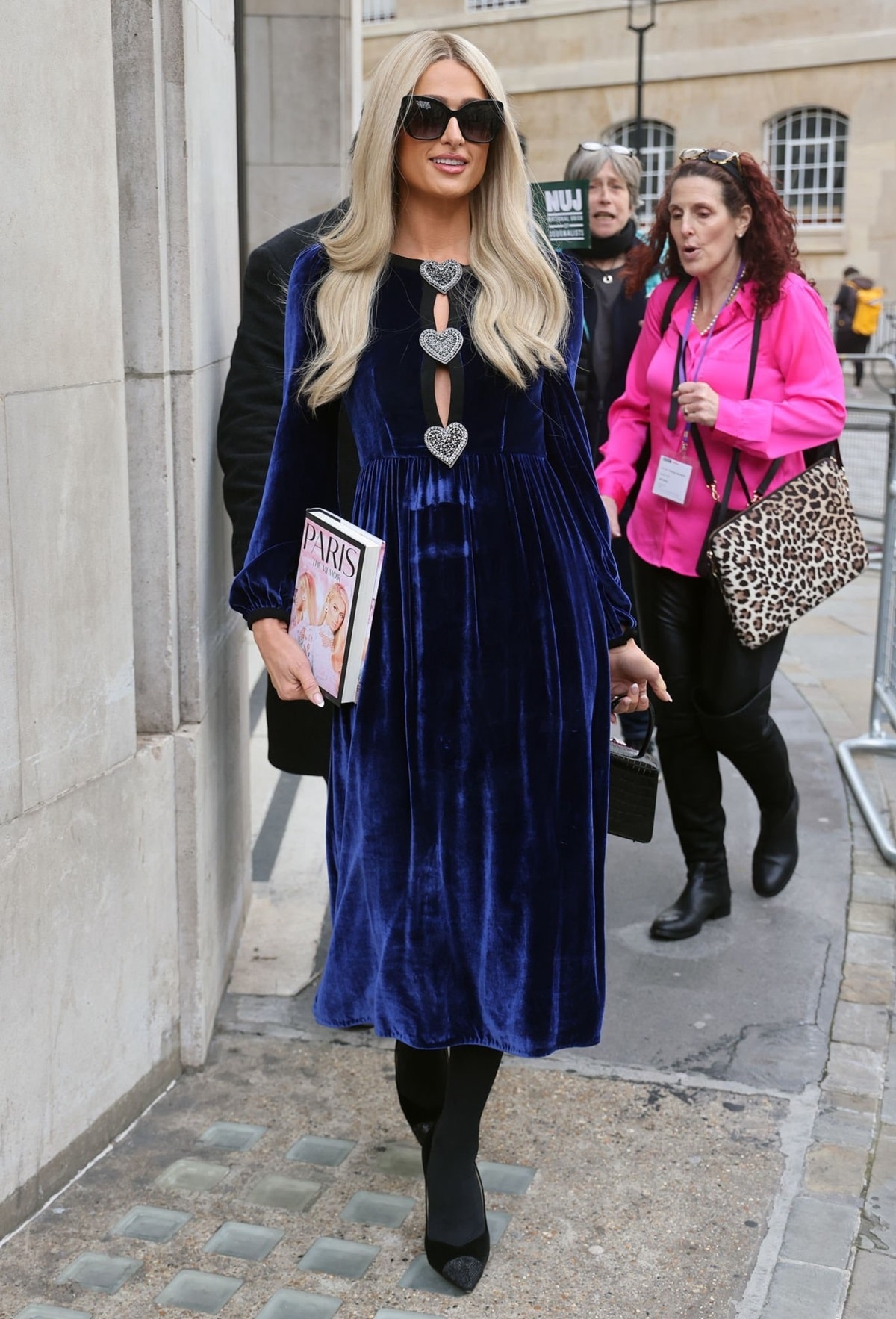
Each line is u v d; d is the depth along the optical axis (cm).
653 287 465
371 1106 293
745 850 435
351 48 770
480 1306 233
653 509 367
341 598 223
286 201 746
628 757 255
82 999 262
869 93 2362
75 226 240
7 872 234
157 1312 230
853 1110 294
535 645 231
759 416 348
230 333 332
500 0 2664
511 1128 285
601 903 247
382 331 233
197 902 297
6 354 221
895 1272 244
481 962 236
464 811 232
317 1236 251
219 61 316
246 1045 315
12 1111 244
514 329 231
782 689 604
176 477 284
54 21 229
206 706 302
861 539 363
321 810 464
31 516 232
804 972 356
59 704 245
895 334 2270
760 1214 258
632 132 2600
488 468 232
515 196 235
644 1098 297
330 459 249
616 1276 241
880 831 438
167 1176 267
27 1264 241
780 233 348
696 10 2481
